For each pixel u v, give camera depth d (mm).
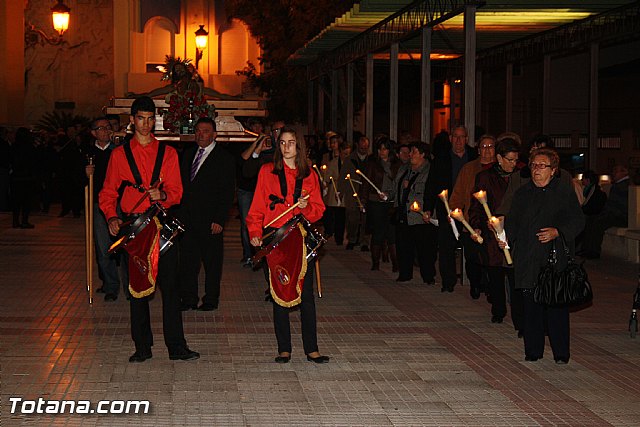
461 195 11930
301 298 9289
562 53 25000
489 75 41812
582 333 10945
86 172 12273
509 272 10398
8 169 26891
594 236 17766
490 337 10641
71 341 10117
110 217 9000
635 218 17594
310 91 31797
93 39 47281
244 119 23984
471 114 15508
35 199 28297
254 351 9805
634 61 34812
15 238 20328
